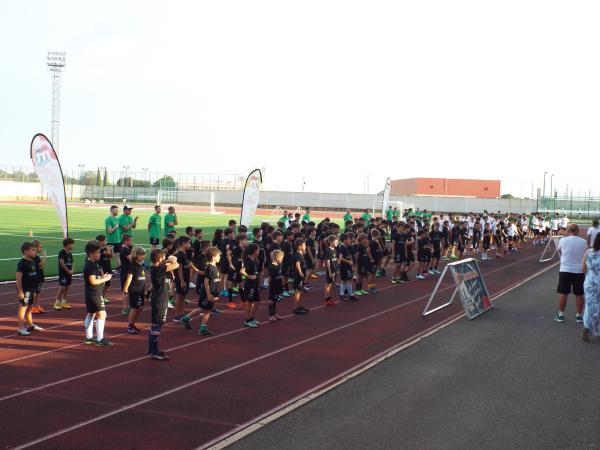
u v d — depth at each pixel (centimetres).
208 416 630
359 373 799
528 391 724
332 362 858
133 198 9000
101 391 710
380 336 1043
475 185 9250
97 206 7038
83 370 800
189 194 9150
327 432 586
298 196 8881
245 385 742
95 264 933
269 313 1177
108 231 1752
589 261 994
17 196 8644
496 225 2861
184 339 1001
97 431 584
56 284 1584
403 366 840
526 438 573
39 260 1145
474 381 766
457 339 1021
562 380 771
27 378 760
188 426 600
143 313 1231
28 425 598
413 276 1992
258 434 580
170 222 1920
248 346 955
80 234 2978
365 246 1555
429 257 1941
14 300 1322
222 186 9075
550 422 618
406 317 1235
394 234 1852
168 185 9231
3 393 698
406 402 680
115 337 1005
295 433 583
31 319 1064
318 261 2036
